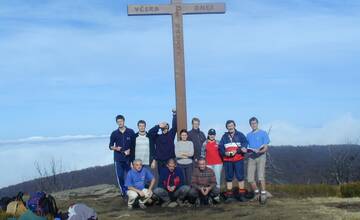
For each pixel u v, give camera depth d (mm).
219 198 14062
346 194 15523
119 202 14992
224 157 14148
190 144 14250
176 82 15141
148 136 14461
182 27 15258
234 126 14055
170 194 13914
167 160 14281
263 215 11992
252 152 14016
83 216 9766
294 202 14062
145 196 13711
